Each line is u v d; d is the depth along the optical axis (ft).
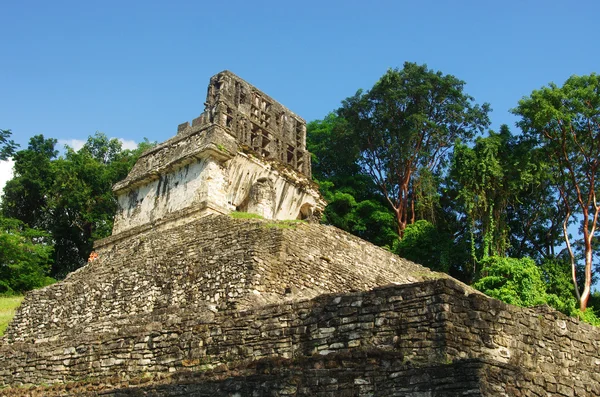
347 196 136.46
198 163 89.30
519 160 112.68
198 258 70.59
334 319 43.80
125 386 48.83
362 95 138.82
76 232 155.02
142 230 90.53
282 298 63.05
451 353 38.19
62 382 56.44
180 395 42.93
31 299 82.23
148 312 68.18
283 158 101.60
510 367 37.06
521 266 94.07
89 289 77.87
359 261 77.10
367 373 37.91
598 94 109.19
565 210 122.83
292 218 98.94
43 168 153.48
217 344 48.78
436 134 135.44
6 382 60.18
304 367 40.88
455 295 40.04
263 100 102.89
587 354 45.27
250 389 40.50
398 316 40.93
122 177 152.66
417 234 120.26
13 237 131.54
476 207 111.86
